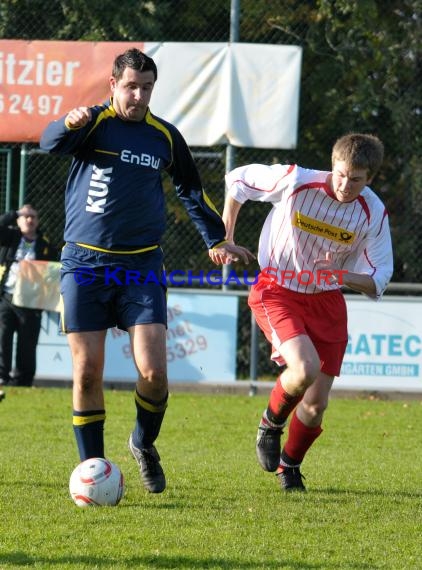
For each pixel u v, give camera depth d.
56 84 37.53
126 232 16.84
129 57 16.58
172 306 37.34
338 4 41.69
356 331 36.81
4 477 19.72
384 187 43.06
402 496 18.62
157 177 17.28
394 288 37.56
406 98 42.59
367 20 42.06
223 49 36.66
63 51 37.44
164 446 25.50
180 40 42.50
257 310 18.59
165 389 17.06
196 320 37.31
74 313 16.89
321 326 18.38
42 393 36.47
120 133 16.94
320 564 13.33
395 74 42.59
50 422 29.31
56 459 22.34
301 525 15.73
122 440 26.00
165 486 18.31
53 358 37.53
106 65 37.34
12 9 41.59
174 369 37.34
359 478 20.80
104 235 16.80
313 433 18.66
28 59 37.59
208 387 38.66
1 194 41.47
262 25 42.81
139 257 16.98
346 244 18.06
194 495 18.16
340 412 33.75
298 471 19.17
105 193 16.83
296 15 42.78
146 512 16.36
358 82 42.69
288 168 18.12
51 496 17.70
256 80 36.66
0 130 37.88
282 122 36.69
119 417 30.69
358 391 38.12
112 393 36.97
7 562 13.16
